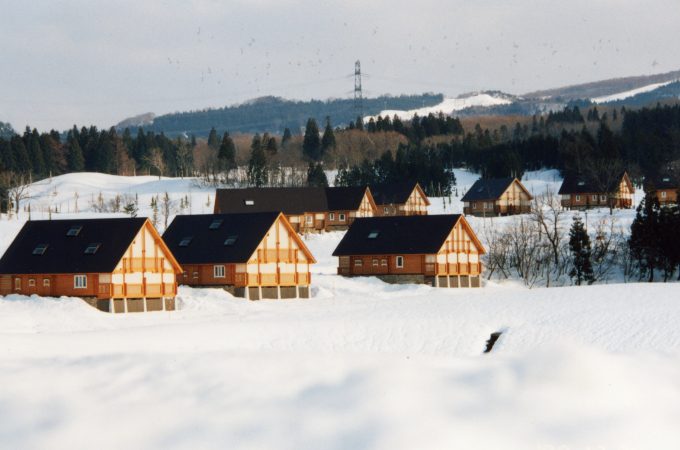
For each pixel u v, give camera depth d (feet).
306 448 155.43
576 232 598.34
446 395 175.63
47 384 188.24
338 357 203.72
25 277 428.15
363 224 585.22
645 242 588.50
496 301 403.54
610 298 394.52
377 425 162.50
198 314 405.18
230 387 182.50
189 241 499.51
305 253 497.46
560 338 310.65
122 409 173.47
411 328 331.36
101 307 413.18
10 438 162.20
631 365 192.34
